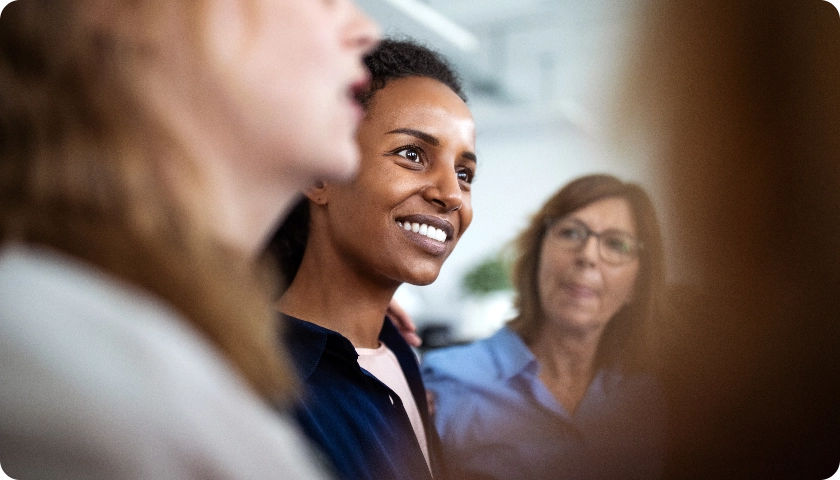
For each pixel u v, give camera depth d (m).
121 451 0.23
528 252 1.63
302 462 0.29
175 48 0.32
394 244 0.96
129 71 0.30
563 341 1.56
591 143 4.47
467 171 1.05
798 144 1.89
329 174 0.37
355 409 0.93
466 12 5.03
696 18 2.16
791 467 1.60
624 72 3.59
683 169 1.97
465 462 1.45
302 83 0.35
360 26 0.38
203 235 0.30
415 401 1.19
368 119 0.97
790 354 1.66
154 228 0.29
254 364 0.31
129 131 0.29
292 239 1.05
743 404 1.61
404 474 0.96
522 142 5.03
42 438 0.22
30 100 0.28
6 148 0.28
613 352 1.57
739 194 1.89
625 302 1.59
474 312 3.50
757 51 1.99
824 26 1.92
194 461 0.24
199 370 0.26
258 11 0.33
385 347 1.14
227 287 0.31
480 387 1.52
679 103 2.16
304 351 0.91
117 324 0.25
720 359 1.62
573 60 4.84
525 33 5.00
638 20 3.15
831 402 1.63
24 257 0.26
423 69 1.06
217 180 0.33
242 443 0.26
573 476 1.46
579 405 1.53
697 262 1.83
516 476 1.45
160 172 0.30
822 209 1.86
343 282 1.01
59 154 0.28
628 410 1.53
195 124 0.32
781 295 1.72
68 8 0.30
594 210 1.58
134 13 0.31
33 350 0.23
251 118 0.33
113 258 0.27
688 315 1.64
